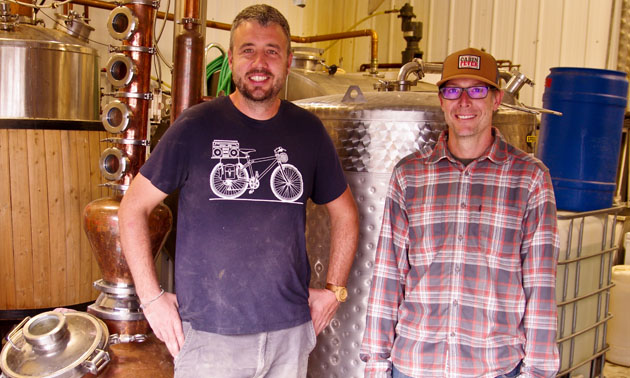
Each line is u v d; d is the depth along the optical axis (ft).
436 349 5.99
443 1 20.45
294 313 6.26
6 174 10.71
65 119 11.22
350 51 22.53
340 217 6.95
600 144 10.85
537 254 5.79
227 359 6.06
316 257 8.52
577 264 10.37
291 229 6.22
